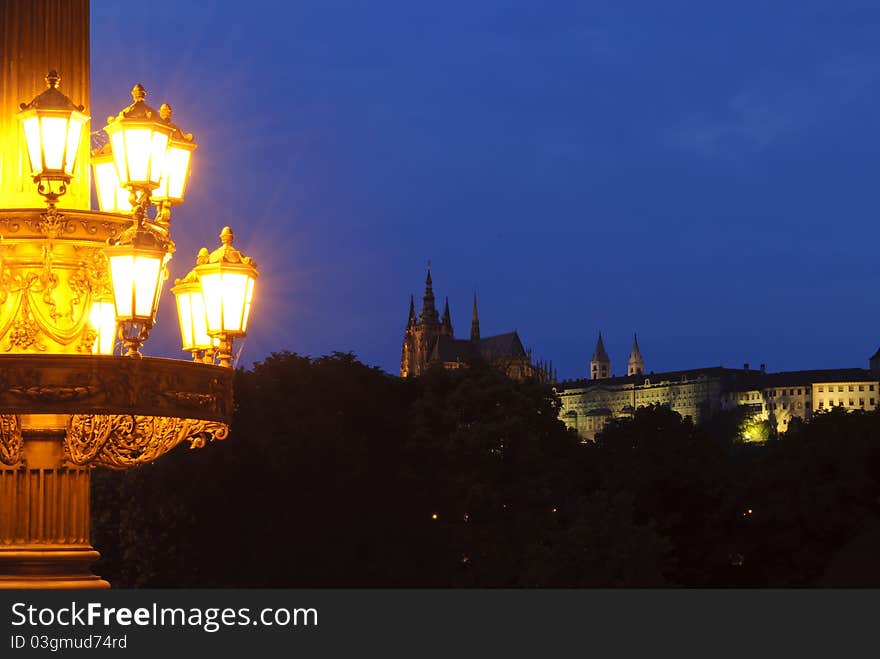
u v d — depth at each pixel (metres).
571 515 84.12
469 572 76.31
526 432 89.44
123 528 56.34
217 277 12.13
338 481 59.91
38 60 12.41
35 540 11.82
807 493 99.12
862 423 104.94
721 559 99.12
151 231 10.91
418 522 66.62
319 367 76.31
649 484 99.12
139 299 10.74
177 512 55.53
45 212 11.45
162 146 11.12
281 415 64.69
